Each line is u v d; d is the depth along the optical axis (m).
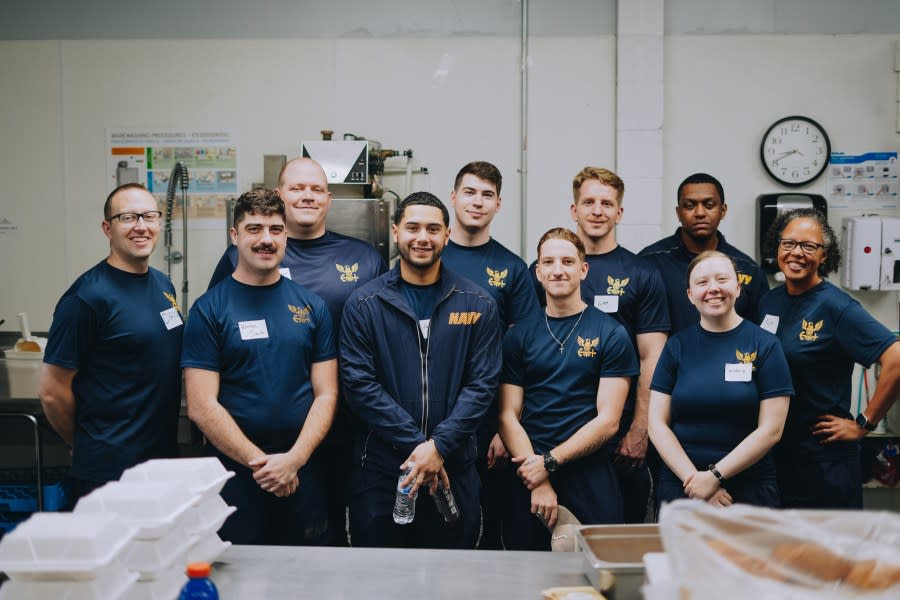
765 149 4.24
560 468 2.70
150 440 2.69
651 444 3.16
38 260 4.34
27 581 1.43
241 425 2.54
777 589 1.27
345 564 1.86
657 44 4.20
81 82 4.28
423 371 2.59
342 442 2.91
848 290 4.30
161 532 1.57
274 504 2.60
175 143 4.29
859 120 4.25
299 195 2.87
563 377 2.70
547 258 2.71
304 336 2.60
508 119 4.29
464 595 1.69
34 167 4.31
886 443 4.05
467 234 3.07
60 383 2.61
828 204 4.28
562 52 4.26
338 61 4.28
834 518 1.40
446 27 4.27
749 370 2.51
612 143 4.29
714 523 1.35
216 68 4.27
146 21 4.27
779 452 2.80
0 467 4.14
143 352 2.65
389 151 4.11
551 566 1.86
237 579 1.77
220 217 4.31
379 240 3.66
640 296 3.05
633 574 1.65
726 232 4.31
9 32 4.27
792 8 4.23
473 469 2.68
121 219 2.61
